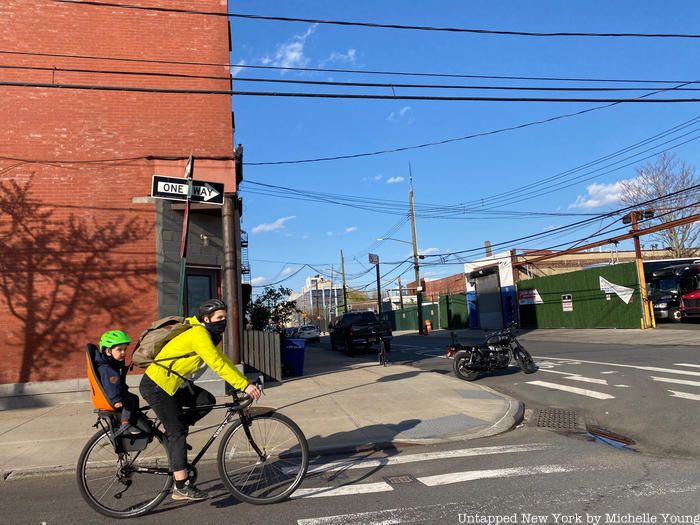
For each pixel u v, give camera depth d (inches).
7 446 285.1
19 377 405.1
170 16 466.9
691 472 199.9
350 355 901.8
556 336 1004.6
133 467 180.7
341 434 285.7
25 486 225.0
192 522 169.9
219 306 182.1
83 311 420.8
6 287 410.0
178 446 178.2
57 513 184.5
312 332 1823.3
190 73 466.0
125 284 431.2
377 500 183.0
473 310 1734.7
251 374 498.6
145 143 449.1
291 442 192.7
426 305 2137.1
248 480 187.9
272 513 174.6
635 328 990.4
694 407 314.3
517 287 1424.7
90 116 441.4
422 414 329.7
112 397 176.6
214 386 432.5
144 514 178.5
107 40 451.5
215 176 458.6
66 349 414.9
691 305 983.0
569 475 201.6
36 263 416.8
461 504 174.9
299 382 498.3
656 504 167.0
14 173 421.4
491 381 473.1
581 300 1155.3
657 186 1499.8
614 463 216.7
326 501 184.1
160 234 442.9
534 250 1656.0
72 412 374.6
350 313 934.4
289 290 1375.5
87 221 429.4
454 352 485.7
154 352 175.8
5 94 427.8
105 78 448.8
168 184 329.1
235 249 460.8
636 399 350.0
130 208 439.5
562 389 407.5
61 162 430.6
